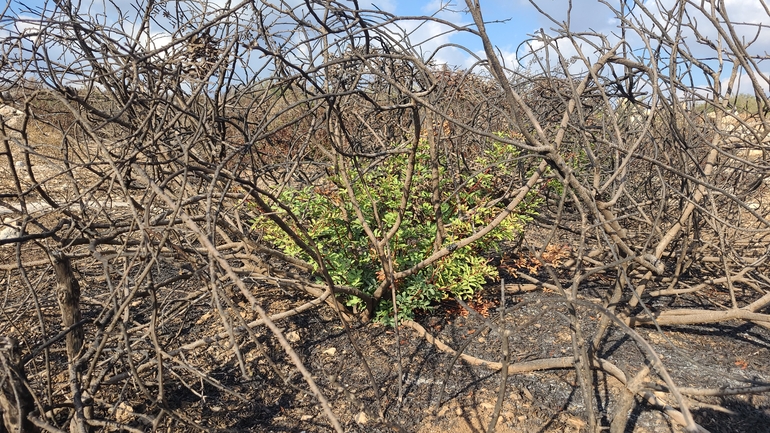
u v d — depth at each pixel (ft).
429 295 11.59
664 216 14.11
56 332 11.16
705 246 12.36
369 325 11.80
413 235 12.19
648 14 8.76
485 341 10.96
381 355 10.55
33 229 16.81
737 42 8.30
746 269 11.36
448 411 8.77
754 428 8.13
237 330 10.91
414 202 12.71
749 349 10.66
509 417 8.56
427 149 12.40
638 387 7.39
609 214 9.28
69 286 7.68
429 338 10.93
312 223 12.28
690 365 9.89
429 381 9.64
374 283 11.90
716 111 10.64
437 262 11.42
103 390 9.06
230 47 7.06
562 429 8.26
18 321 11.18
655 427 8.18
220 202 7.07
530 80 10.19
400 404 8.95
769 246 11.28
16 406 5.89
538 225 17.29
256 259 11.92
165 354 6.68
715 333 11.40
